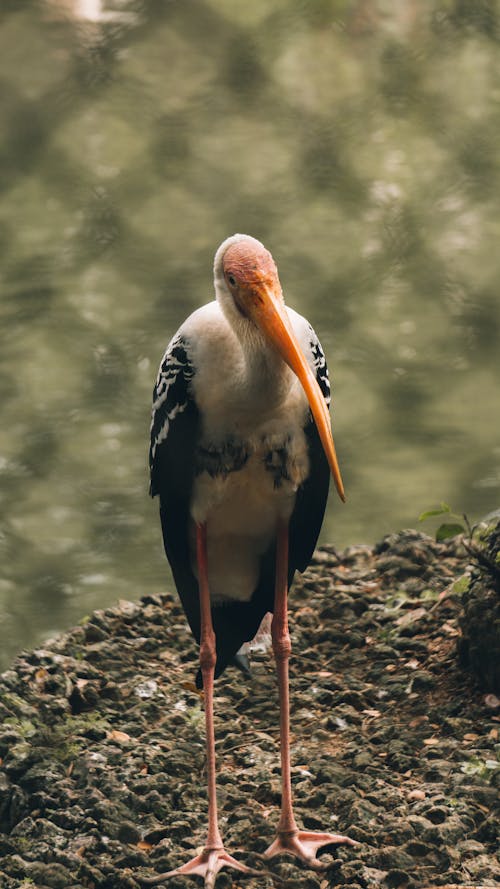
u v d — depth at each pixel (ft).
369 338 61.00
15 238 71.05
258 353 20.63
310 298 64.59
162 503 22.90
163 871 20.99
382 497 49.39
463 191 74.54
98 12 92.68
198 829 22.18
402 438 53.16
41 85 87.35
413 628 28.19
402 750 23.71
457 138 80.43
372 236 70.18
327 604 29.71
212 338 21.12
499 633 24.73
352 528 47.62
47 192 76.43
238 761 24.21
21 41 90.99
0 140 82.53
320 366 22.65
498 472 50.67
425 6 93.50
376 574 31.24
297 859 20.92
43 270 67.31
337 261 68.08
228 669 27.73
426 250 68.85
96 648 28.48
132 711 26.12
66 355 59.26
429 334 61.26
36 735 24.91
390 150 79.71
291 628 28.99
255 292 20.44
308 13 93.50
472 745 23.63
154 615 30.35
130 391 56.39
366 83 87.15
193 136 81.82
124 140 81.97
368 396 56.54
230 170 78.07
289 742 22.84
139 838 21.97
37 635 41.55
